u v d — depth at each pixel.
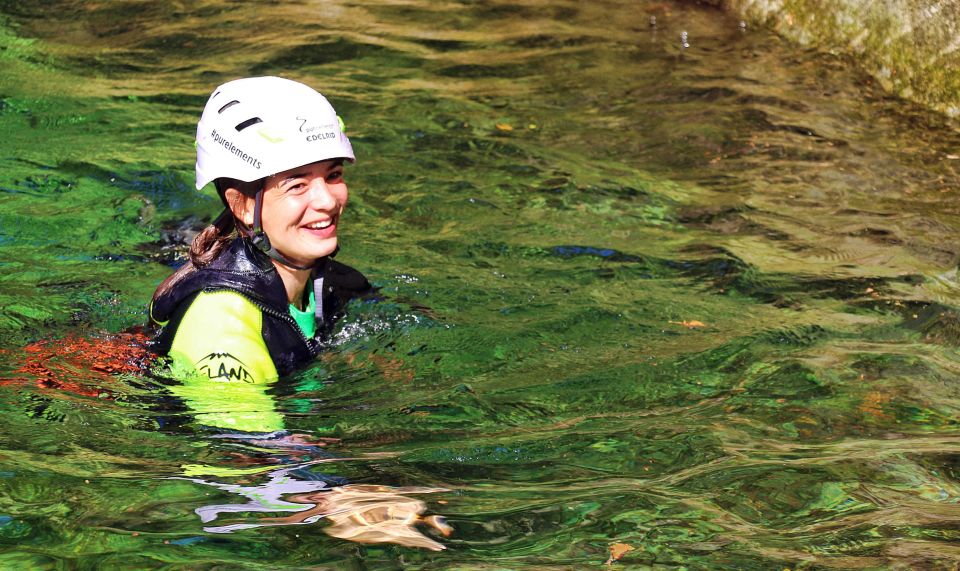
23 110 7.10
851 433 3.91
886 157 6.93
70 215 5.72
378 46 8.84
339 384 4.22
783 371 4.42
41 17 9.10
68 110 7.15
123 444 3.68
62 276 5.09
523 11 9.99
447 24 9.52
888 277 5.31
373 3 10.02
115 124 6.95
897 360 4.51
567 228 5.86
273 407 3.99
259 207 4.09
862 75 8.32
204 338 4.07
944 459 3.69
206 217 5.80
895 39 8.02
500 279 5.26
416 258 5.45
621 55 8.83
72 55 8.25
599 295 5.12
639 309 4.99
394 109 7.50
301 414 3.97
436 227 5.82
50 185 6.05
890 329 4.82
